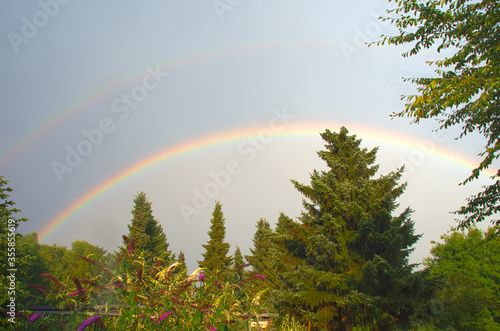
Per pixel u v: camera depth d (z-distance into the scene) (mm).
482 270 36188
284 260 19125
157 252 39562
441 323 19297
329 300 15422
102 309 3605
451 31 10148
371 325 14844
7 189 7844
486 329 21078
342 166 19828
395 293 14859
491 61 9594
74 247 69938
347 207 17906
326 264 17672
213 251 45562
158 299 3752
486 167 10203
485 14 9789
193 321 3600
